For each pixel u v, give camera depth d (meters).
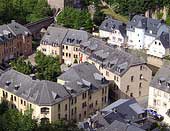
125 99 190.00
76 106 181.12
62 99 173.38
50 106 169.88
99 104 193.12
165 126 180.38
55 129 158.88
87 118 185.75
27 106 174.75
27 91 176.38
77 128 162.12
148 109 194.62
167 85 187.75
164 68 193.88
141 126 168.00
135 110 177.00
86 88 183.62
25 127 150.00
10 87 181.38
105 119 164.88
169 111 187.88
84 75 189.00
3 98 184.62
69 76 188.25
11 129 148.88
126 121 166.62
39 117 171.75
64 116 177.00
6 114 155.00
